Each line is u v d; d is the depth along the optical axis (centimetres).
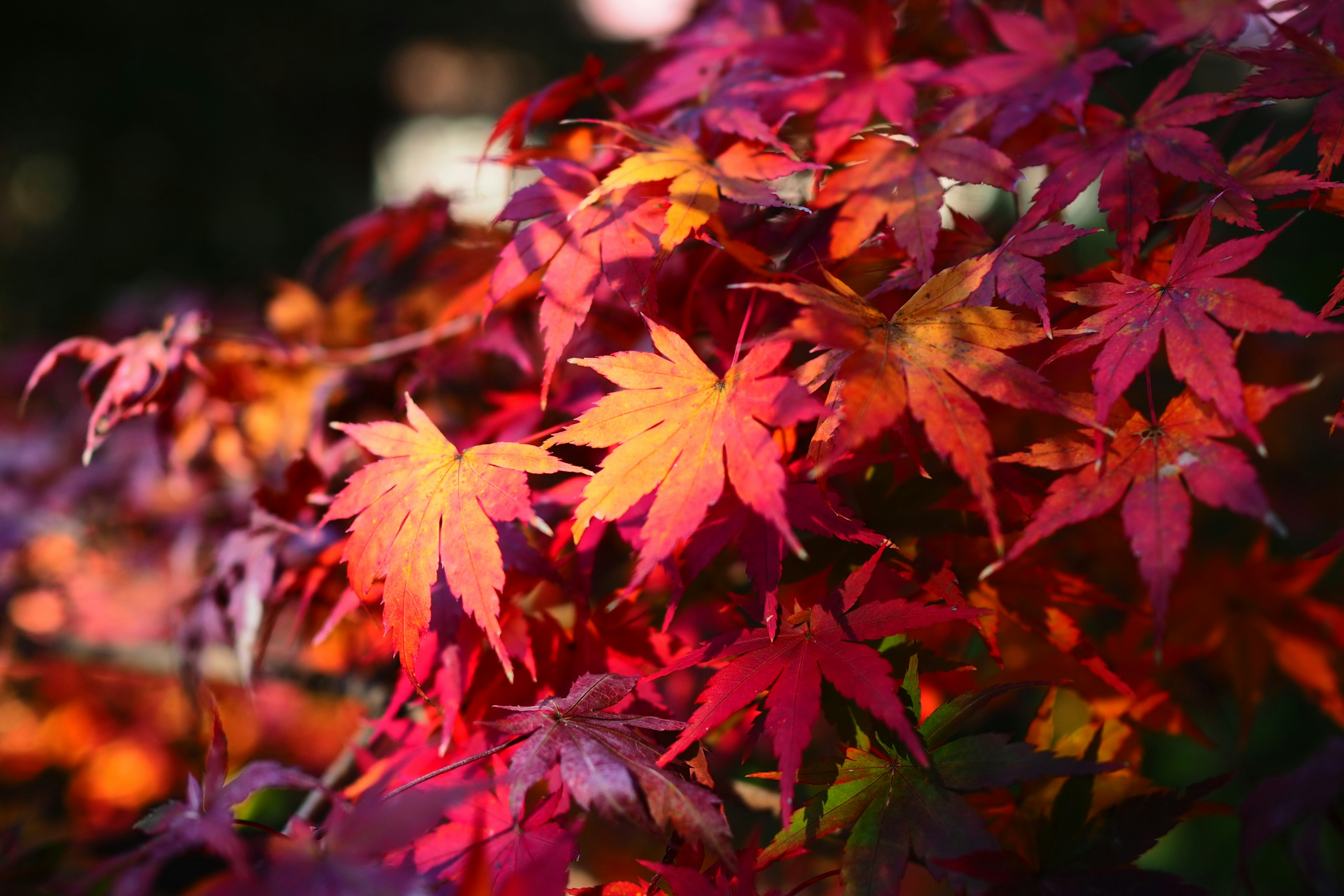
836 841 49
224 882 41
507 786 45
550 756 42
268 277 164
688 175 46
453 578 44
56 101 223
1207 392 41
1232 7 47
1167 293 43
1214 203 44
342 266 70
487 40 273
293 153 246
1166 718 49
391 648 47
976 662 57
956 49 54
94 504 79
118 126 227
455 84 283
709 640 48
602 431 43
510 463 44
